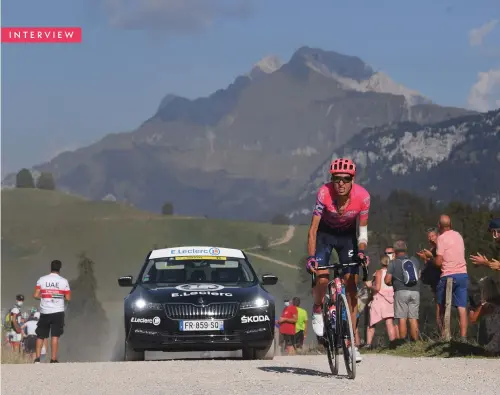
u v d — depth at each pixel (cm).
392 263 3177
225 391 1378
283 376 1667
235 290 2516
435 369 1792
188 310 2431
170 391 1400
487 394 1298
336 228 1700
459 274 2809
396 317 3175
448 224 2845
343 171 1641
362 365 2006
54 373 1864
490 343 2308
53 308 3281
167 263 2720
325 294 1714
